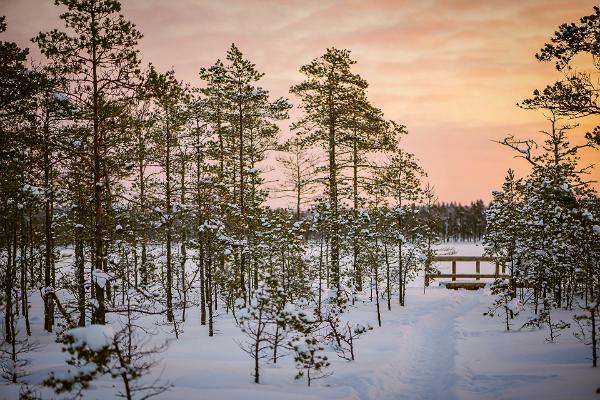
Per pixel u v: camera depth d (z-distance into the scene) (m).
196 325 17.48
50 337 15.01
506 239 18.44
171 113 16.86
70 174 12.01
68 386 6.39
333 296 19.23
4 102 12.04
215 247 16.52
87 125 12.30
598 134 10.30
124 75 11.69
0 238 13.82
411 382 10.62
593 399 7.61
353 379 10.09
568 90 10.84
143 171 15.96
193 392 8.80
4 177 11.93
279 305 10.44
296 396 8.73
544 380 9.15
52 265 16.62
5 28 11.92
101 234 11.62
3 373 10.33
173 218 13.68
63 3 11.08
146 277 17.47
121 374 6.61
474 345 13.40
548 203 15.16
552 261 16.03
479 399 8.62
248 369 10.98
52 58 11.16
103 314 11.02
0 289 12.07
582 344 12.23
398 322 17.91
